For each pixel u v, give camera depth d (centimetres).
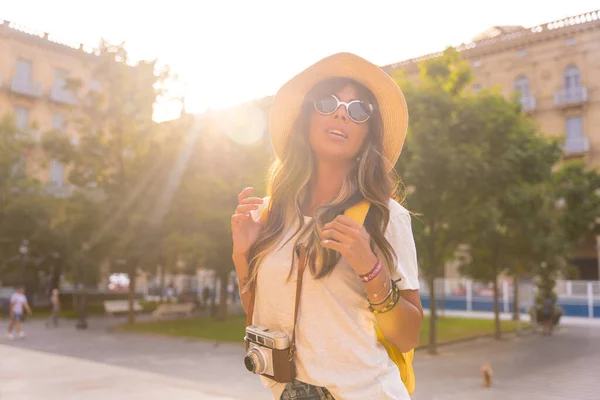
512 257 1973
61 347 1625
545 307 2102
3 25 4209
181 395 781
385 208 135
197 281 4138
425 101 1443
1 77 4184
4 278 3488
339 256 133
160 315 2680
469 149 1385
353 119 143
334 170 150
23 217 3130
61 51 4519
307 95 151
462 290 3275
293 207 149
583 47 3656
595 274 3612
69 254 3003
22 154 3553
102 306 3462
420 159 1354
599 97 3572
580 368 1283
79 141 2470
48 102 4434
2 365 1037
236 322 2455
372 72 146
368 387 131
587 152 3581
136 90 2366
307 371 134
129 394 784
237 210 153
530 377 1153
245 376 1115
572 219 2611
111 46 2416
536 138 1716
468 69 1597
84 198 2309
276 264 141
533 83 3847
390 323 129
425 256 1570
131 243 2177
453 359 1434
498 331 1922
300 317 136
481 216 1551
